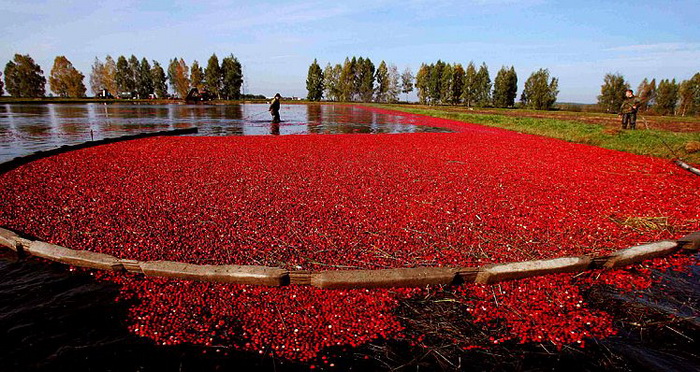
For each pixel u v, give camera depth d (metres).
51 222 4.94
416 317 3.18
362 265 4.01
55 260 3.89
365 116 31.83
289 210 5.66
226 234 4.71
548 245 4.61
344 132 18.03
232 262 3.99
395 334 2.96
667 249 4.30
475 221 5.36
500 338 2.93
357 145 12.84
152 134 14.44
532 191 6.98
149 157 9.84
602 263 4.00
